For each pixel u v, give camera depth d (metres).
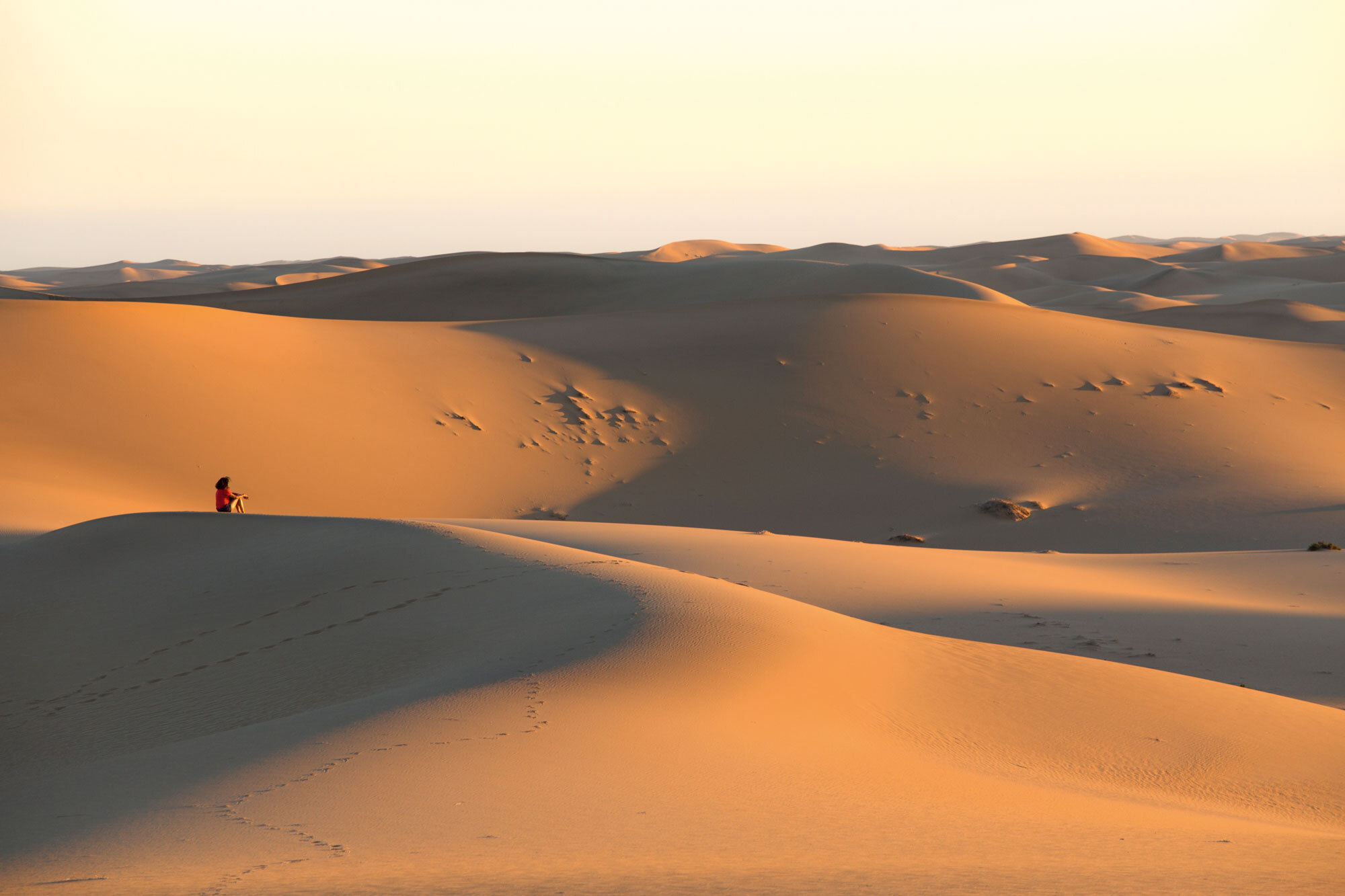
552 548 23.53
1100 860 8.41
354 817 8.59
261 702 16.86
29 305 59.22
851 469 61.44
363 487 54.12
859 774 11.41
